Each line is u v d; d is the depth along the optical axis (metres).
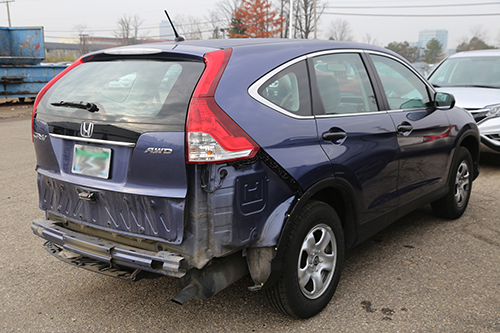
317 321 2.83
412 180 3.76
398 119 3.54
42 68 17.89
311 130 2.74
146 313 2.95
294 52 2.85
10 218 4.79
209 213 2.29
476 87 7.49
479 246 4.01
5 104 18.47
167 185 2.29
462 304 3.00
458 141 4.40
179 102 2.31
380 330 2.71
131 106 2.44
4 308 3.01
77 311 2.98
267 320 2.84
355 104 3.21
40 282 3.40
